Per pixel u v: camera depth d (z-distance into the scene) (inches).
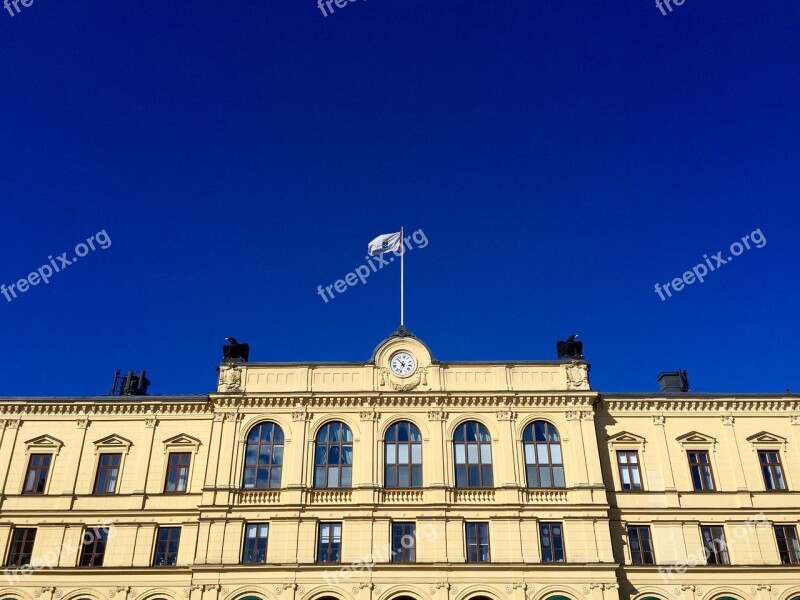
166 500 1937.7
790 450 2014.0
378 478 1888.5
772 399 2059.5
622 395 2044.8
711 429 2036.2
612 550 1836.9
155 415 2047.2
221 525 1831.9
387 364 2034.9
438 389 2003.0
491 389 2003.0
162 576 1838.1
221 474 1894.7
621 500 1930.4
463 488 1878.7
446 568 1763.0
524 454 1935.3
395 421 1969.7
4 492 1945.1
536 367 2041.1
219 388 2014.0
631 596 1811.0
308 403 1980.8
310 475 1898.4
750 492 1947.6
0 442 2011.6
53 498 1940.2
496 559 1792.6
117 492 1948.8
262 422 1974.7
